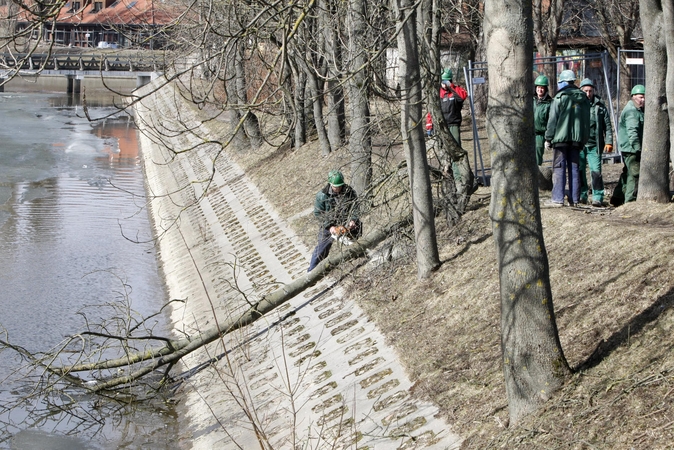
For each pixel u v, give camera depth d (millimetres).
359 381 9438
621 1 23812
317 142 23828
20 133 44969
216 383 11602
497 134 6582
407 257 12078
